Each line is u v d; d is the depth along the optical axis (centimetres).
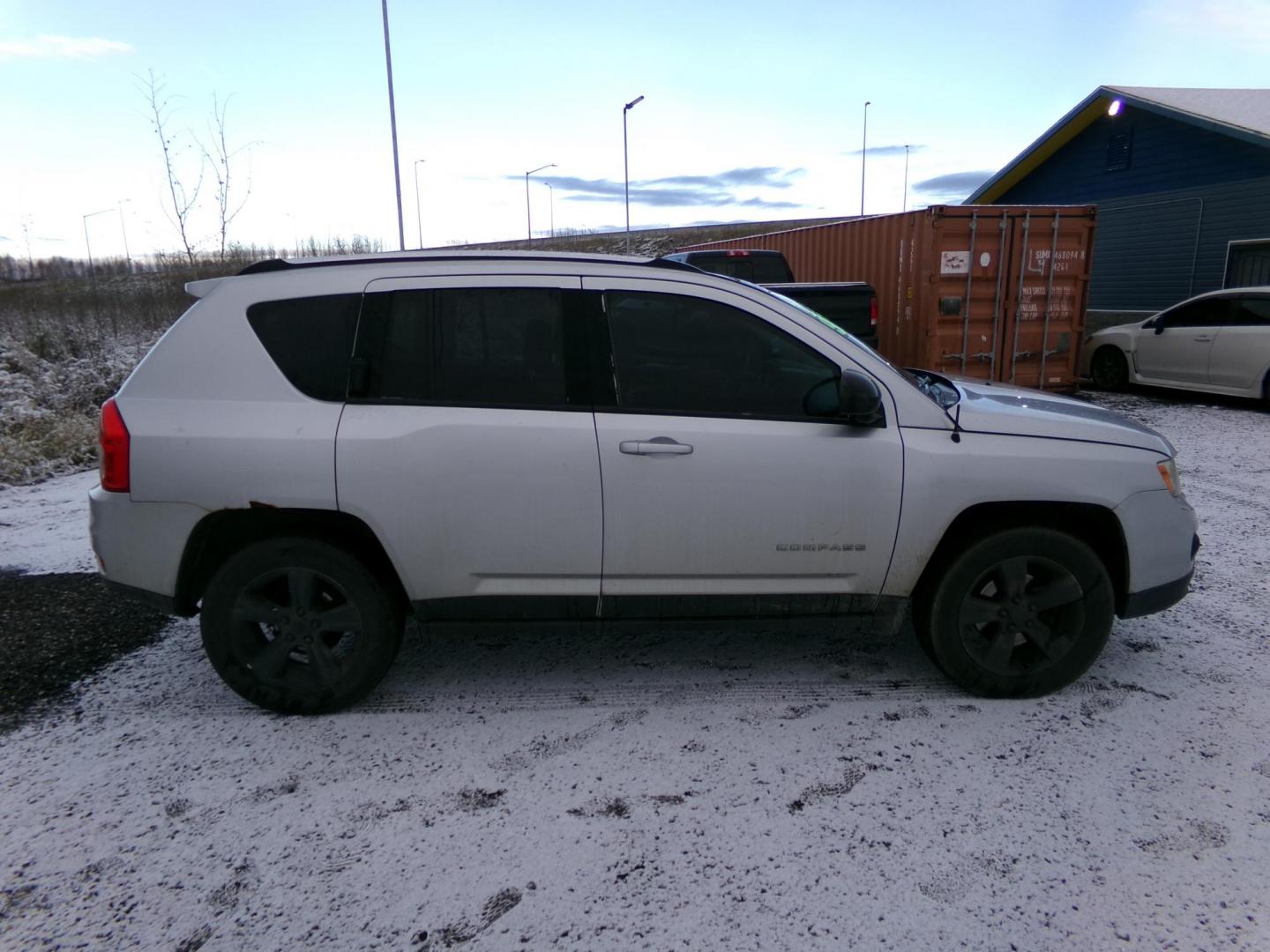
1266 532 584
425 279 328
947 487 328
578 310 328
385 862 257
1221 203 1516
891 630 352
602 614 339
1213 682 368
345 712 348
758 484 325
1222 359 1091
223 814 281
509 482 321
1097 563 338
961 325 1122
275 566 327
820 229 1431
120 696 364
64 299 1955
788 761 310
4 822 277
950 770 302
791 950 222
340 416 319
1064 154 1861
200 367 323
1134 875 248
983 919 232
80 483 803
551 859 258
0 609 463
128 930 230
